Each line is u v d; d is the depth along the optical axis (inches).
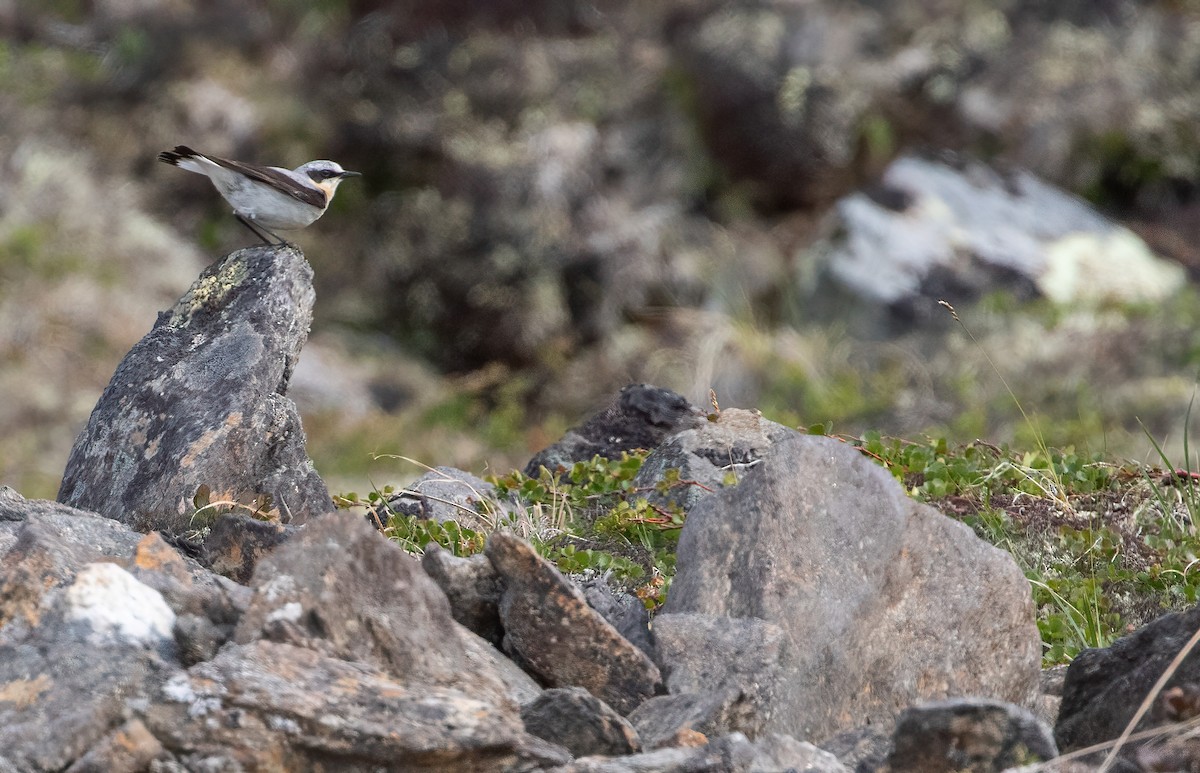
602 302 835.4
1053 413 607.5
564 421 761.6
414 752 158.6
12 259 812.0
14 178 880.9
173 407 253.0
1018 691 206.5
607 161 887.7
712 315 783.7
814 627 197.3
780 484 206.5
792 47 892.6
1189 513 287.9
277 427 259.6
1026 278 718.5
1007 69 892.6
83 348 774.5
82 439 256.4
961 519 286.5
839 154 870.4
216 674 161.2
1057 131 869.8
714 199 887.1
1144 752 163.3
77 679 161.6
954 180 803.4
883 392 658.2
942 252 734.5
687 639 195.8
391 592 178.1
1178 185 868.0
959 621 205.8
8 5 983.6
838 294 735.1
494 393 793.6
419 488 311.3
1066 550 276.4
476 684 176.1
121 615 171.8
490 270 848.9
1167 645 187.0
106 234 858.8
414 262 866.8
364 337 847.7
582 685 191.9
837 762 167.2
